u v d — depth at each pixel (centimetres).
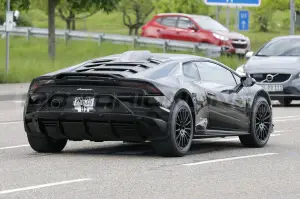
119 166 1606
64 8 8731
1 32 6975
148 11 9594
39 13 13600
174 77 1777
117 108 1689
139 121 1681
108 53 6028
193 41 5791
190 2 9494
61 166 1603
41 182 1406
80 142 2050
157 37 6009
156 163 1650
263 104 2002
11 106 3347
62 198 1261
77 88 1717
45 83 1750
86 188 1349
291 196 1288
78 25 12756
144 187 1362
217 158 1742
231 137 2209
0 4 6047
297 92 3197
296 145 2017
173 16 5978
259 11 10938
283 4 10619
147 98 1688
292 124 2569
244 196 1285
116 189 1341
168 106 1705
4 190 1326
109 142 2056
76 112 1709
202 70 1877
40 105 1752
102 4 6041
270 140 2131
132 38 6216
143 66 1775
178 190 1335
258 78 3228
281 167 1606
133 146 1969
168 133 1706
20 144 2003
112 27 12362
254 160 1711
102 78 1697
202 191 1327
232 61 5331
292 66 3228
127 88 1692
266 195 1296
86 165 1617
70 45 6444
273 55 3375
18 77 4344
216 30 5756
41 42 6750
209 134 1850
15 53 6247
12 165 1614
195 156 1775
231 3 5641
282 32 11125
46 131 1769
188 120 1766
